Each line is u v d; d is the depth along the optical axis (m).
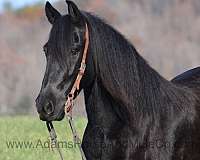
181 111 8.73
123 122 8.19
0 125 18.67
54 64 7.69
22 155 14.49
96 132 8.32
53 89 7.66
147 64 8.53
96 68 8.07
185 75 10.38
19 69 44.97
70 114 7.95
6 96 40.94
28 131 17.66
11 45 52.62
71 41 7.75
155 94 8.43
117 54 8.09
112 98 8.15
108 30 8.15
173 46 52.53
